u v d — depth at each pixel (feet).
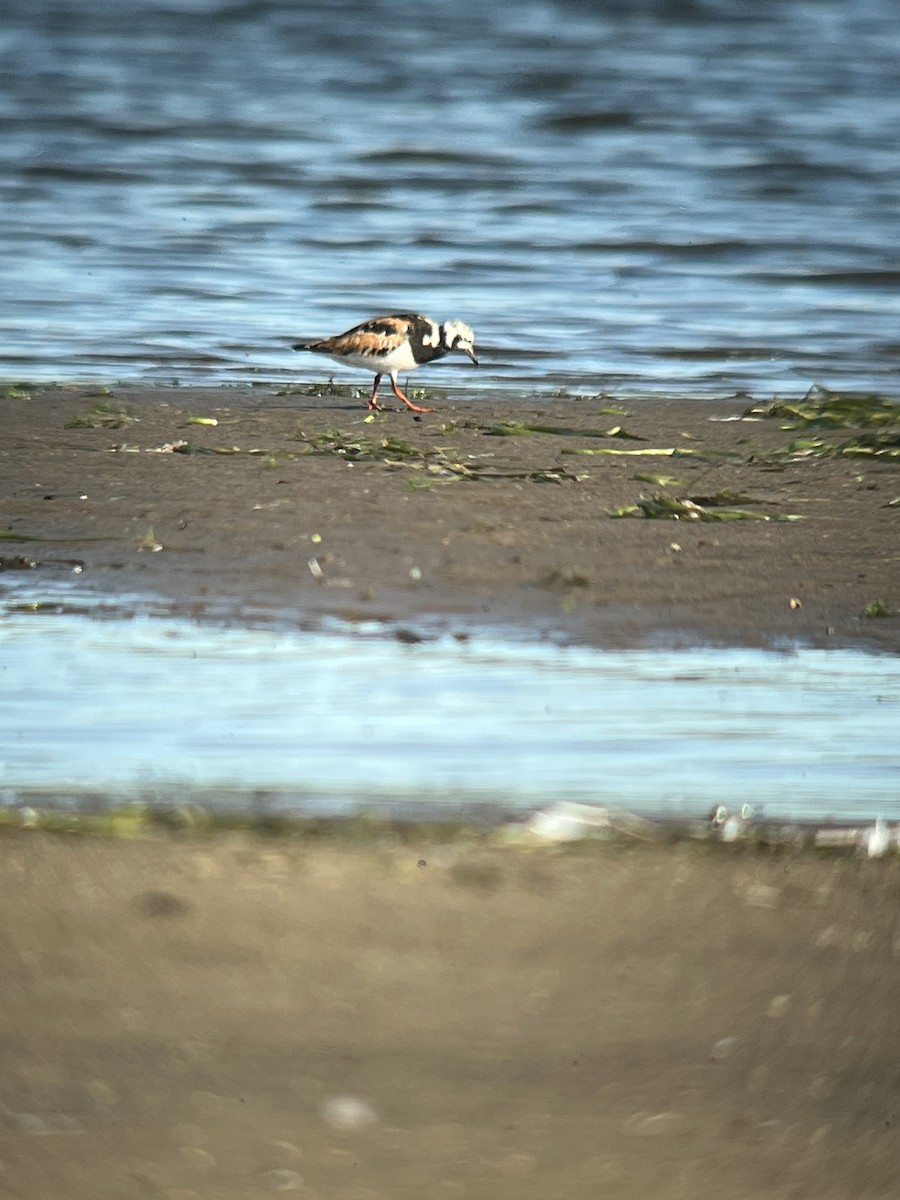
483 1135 18.04
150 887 24.45
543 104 181.06
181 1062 19.31
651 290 107.76
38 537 49.98
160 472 58.80
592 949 22.76
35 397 74.69
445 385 81.82
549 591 45.44
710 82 195.42
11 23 230.07
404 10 250.98
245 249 117.91
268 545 49.34
